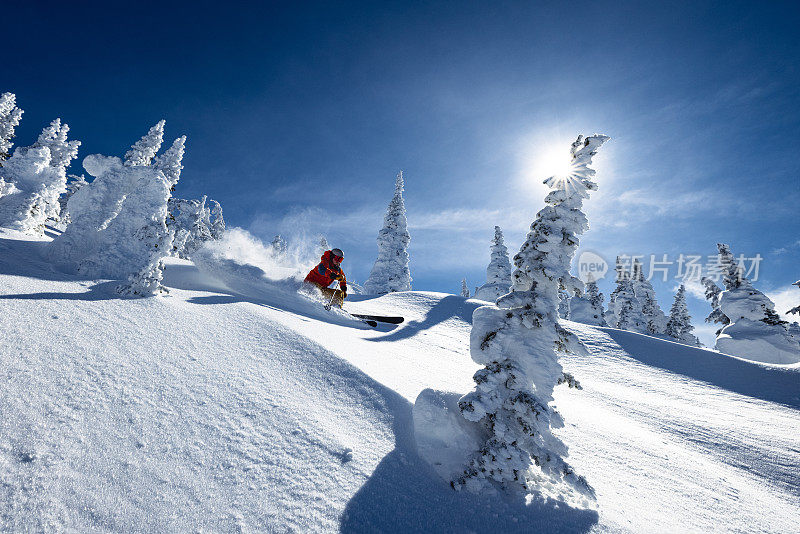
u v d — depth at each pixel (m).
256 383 3.23
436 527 2.09
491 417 3.01
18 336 2.95
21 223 13.95
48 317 3.43
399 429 3.02
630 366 11.95
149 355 3.29
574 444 3.88
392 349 6.49
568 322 16.44
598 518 2.47
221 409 2.77
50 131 23.23
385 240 30.02
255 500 2.01
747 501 3.46
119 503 1.81
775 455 5.57
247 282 8.43
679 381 11.06
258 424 2.67
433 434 2.86
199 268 8.36
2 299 3.54
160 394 2.77
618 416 6.46
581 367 11.51
